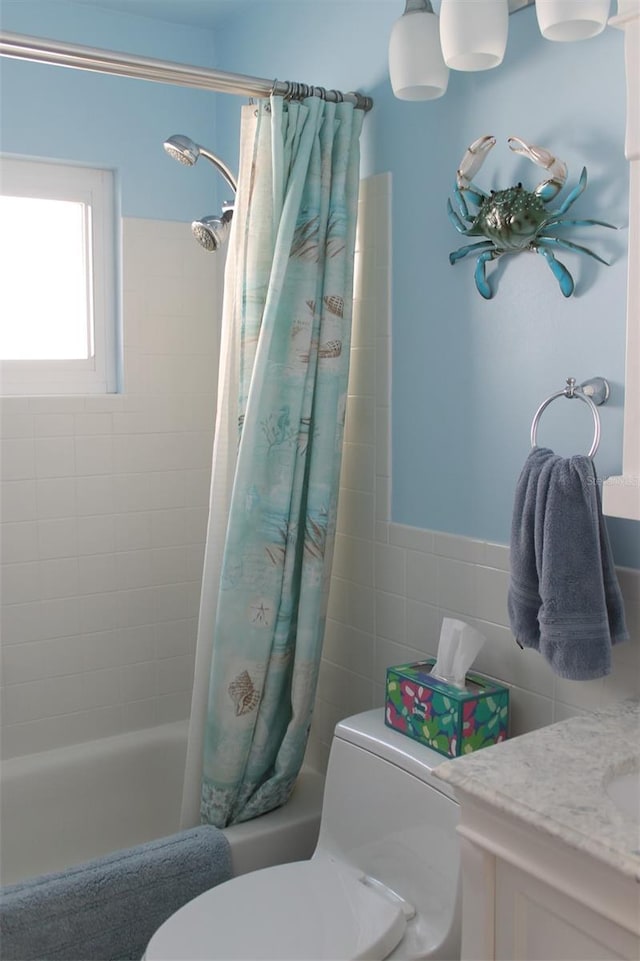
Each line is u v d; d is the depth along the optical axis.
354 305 2.43
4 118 2.68
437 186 2.15
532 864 1.35
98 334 2.96
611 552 1.75
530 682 1.97
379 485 2.39
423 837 1.83
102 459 2.90
